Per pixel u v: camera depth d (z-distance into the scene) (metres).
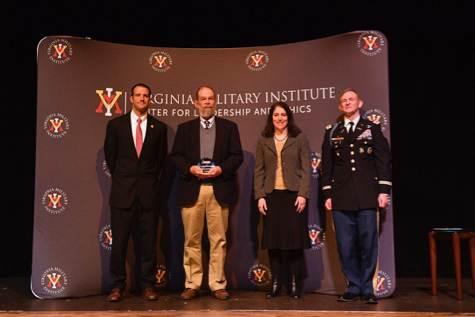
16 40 4.18
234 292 3.29
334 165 3.09
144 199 3.05
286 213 3.01
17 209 4.12
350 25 4.16
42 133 3.27
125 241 3.05
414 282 3.73
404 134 4.14
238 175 3.48
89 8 4.16
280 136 3.16
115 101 3.43
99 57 3.42
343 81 3.35
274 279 3.09
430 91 4.14
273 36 4.21
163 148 3.22
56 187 3.25
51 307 2.84
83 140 3.33
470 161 4.03
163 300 2.99
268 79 3.52
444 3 4.09
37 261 3.17
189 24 4.24
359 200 2.90
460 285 3.01
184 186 3.05
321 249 3.31
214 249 3.06
